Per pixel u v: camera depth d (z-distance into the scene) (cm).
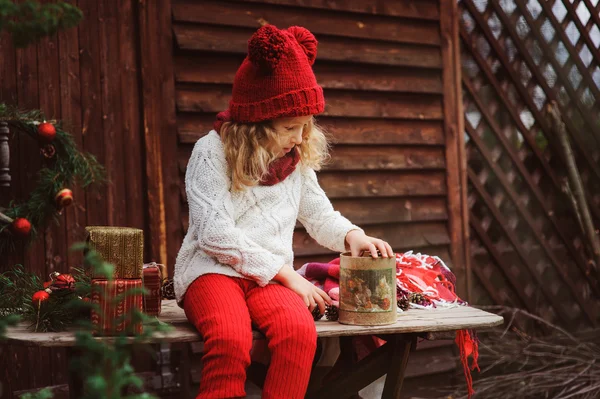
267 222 172
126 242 145
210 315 151
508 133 380
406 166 334
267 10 299
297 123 168
